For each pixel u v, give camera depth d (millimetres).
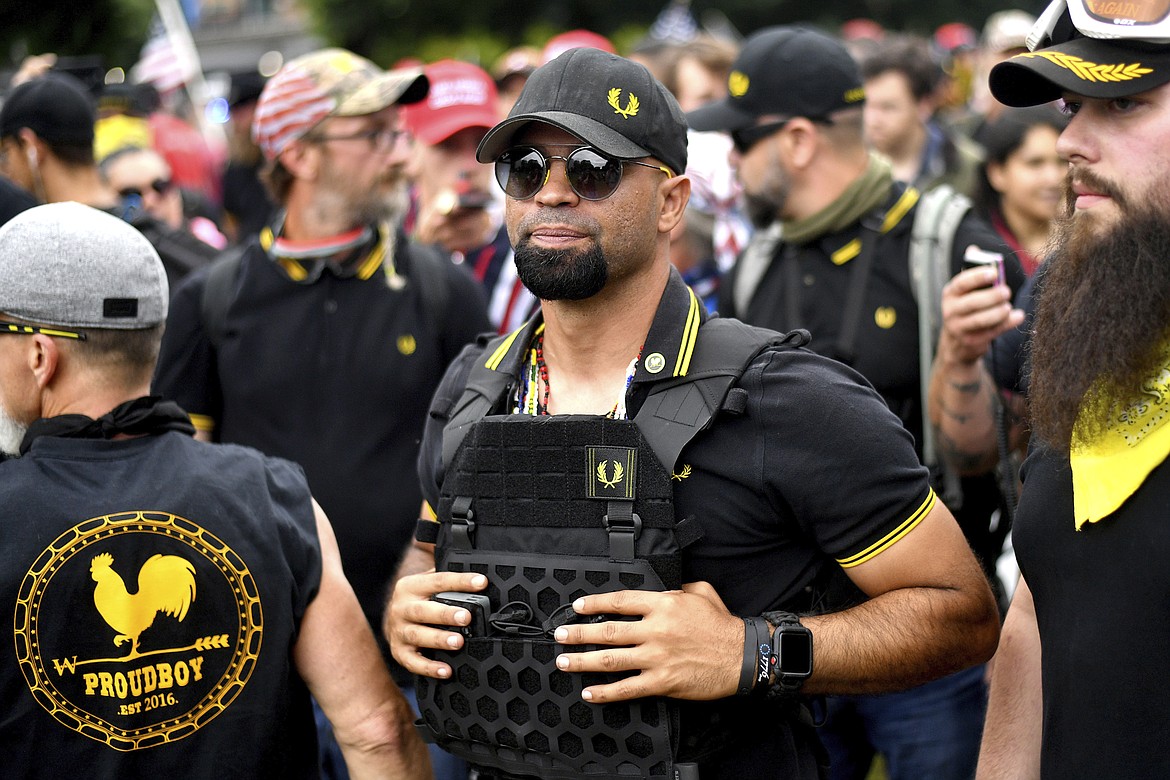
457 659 2047
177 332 3307
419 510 3188
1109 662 1632
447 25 19719
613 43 18594
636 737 1934
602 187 1975
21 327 2123
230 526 2121
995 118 4348
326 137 3262
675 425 1972
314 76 3311
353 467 3170
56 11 8594
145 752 2043
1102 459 1660
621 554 1939
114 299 2145
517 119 1979
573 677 1946
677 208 2094
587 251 1979
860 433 1964
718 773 2021
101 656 2021
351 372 3205
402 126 3396
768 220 3428
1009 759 2004
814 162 3266
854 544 1985
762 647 1925
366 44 20125
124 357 2174
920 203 3207
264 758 2119
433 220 4539
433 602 2055
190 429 2262
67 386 2156
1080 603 1691
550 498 1996
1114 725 1626
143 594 2047
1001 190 4309
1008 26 6797
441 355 3314
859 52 5613
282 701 2145
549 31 19203
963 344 2791
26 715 1995
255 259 3326
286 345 3221
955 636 2018
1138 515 1620
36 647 1996
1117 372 1622
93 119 4094
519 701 2002
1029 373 1854
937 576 2008
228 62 27531
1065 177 1800
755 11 21219
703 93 5773
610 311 2066
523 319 4277
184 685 2066
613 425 1963
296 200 3334
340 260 3293
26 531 2018
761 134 3293
